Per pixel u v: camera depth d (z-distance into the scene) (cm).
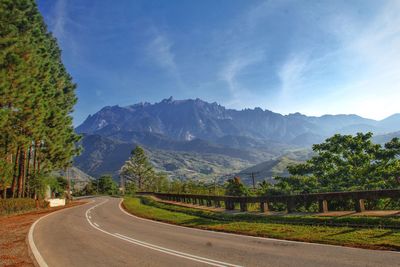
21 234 1819
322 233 1291
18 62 3619
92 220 2459
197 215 2564
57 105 5959
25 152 4638
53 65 5709
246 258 970
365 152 3397
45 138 5209
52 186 6022
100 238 1524
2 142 3875
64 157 5878
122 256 1089
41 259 1109
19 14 4125
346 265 830
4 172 3878
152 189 11331
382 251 956
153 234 1600
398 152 3127
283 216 1816
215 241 1312
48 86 5009
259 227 1588
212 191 5869
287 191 3519
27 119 4094
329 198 1767
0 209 3322
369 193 1577
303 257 941
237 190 5219
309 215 1733
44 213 3469
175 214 2630
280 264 878
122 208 3847
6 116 3453
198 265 916
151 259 1022
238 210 2542
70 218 2686
